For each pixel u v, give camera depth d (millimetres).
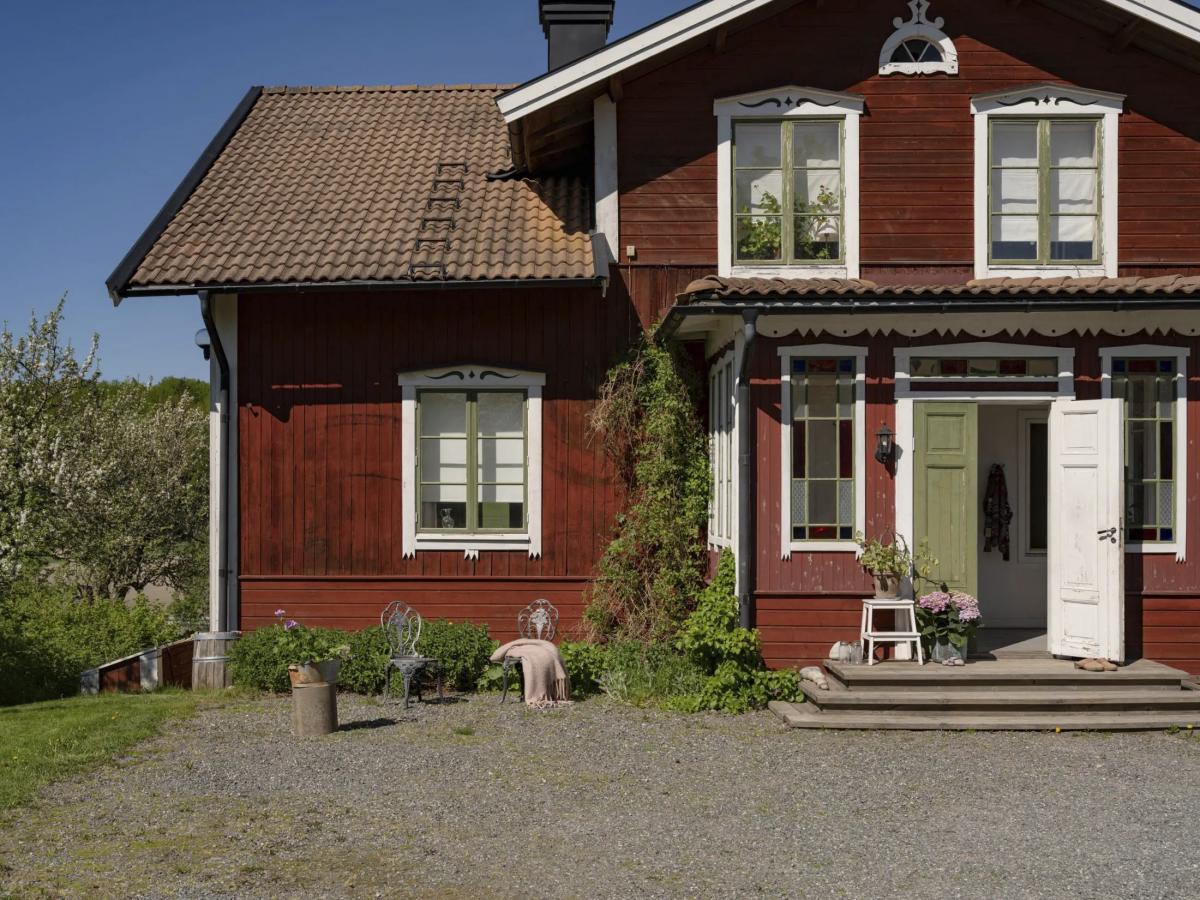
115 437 22469
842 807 7480
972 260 12445
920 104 12531
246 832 6961
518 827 7059
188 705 11023
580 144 13711
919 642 10711
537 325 12797
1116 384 11305
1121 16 12070
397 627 11438
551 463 12742
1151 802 7574
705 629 10906
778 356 11203
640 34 12070
